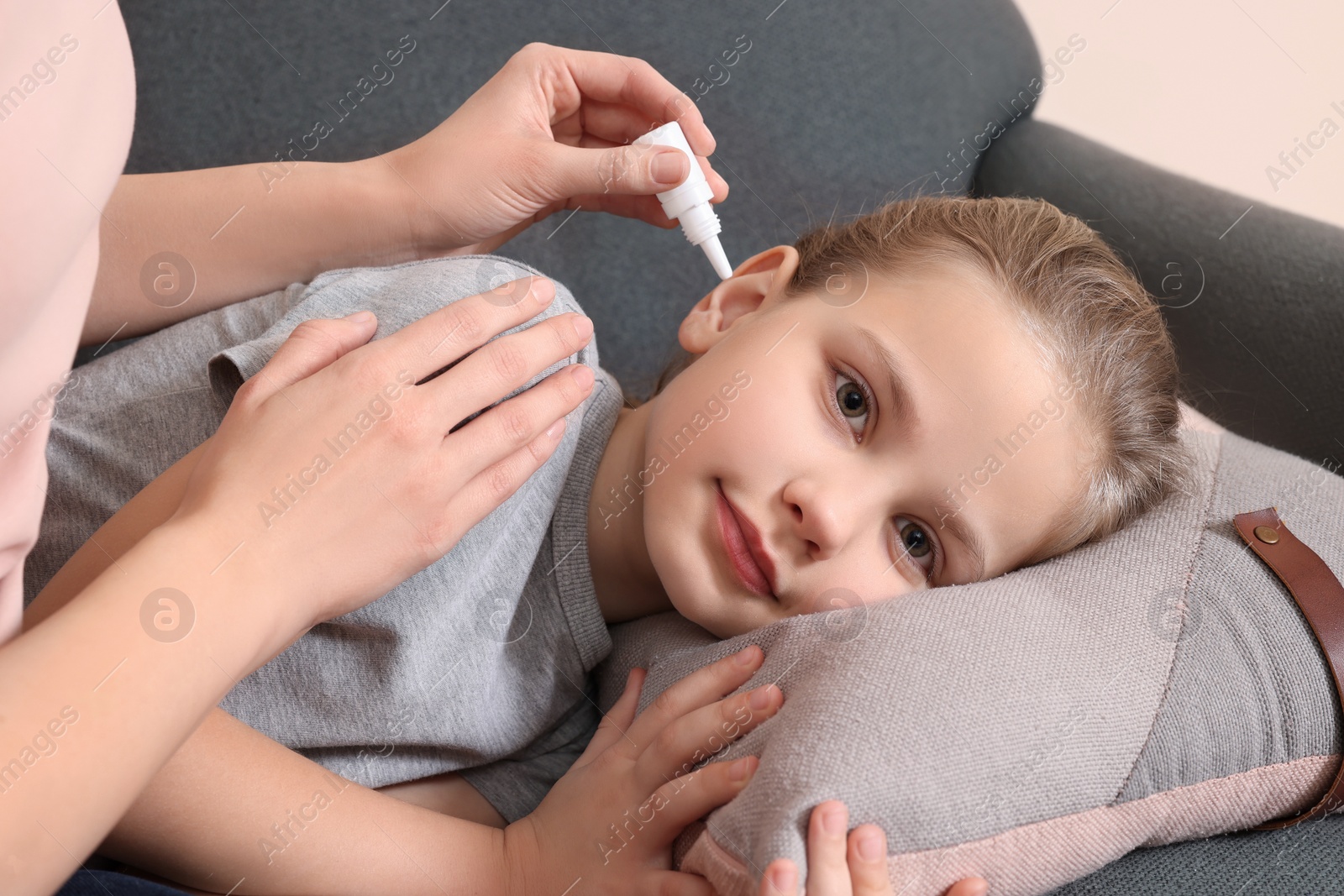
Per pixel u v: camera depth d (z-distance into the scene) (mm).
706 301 831
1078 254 805
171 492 708
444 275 759
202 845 708
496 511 749
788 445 752
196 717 645
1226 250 912
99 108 640
